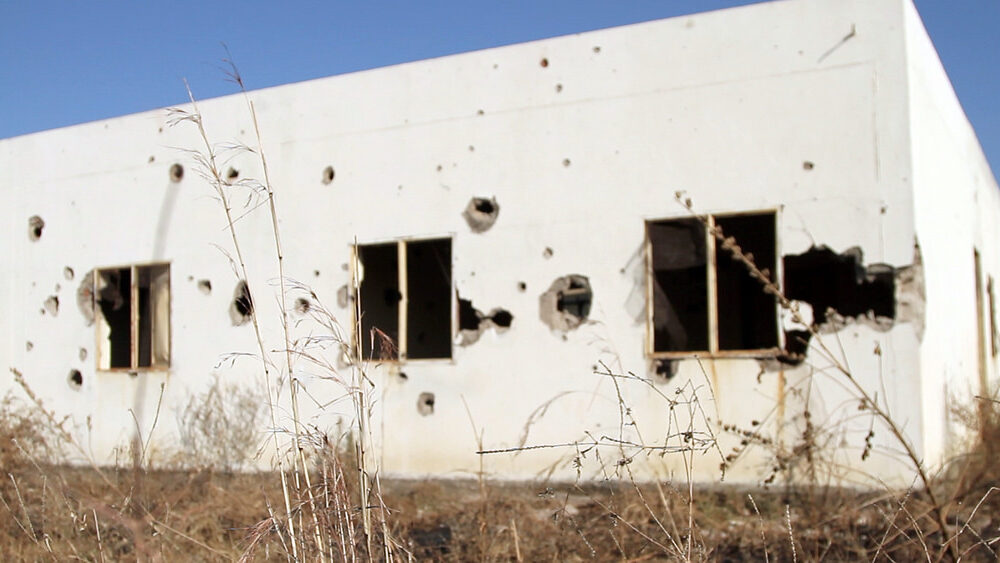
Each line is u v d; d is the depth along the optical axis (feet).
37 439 27.91
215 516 23.03
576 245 26.73
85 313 35.35
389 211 29.50
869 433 21.57
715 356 24.79
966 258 33.71
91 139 35.73
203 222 32.83
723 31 25.43
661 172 25.88
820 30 24.35
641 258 25.91
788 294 31.58
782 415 23.90
